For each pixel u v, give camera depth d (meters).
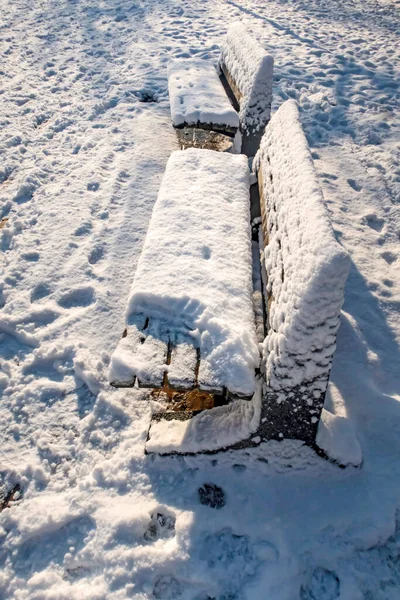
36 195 3.60
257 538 1.81
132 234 3.25
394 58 5.95
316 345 1.60
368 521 1.86
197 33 6.59
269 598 1.67
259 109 3.03
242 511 1.88
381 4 8.30
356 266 3.08
